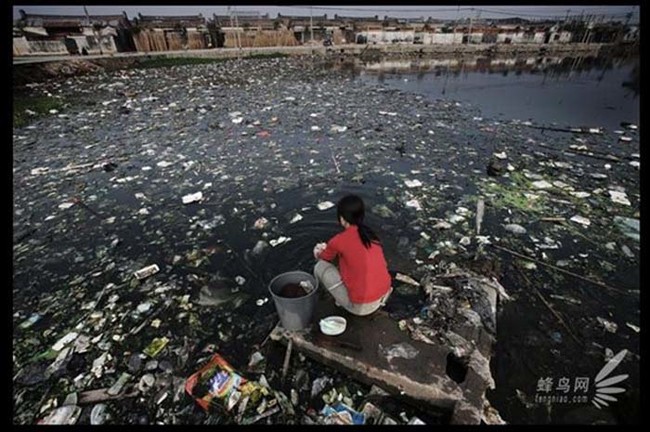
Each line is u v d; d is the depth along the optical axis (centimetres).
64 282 406
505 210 541
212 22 3781
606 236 472
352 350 281
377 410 257
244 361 302
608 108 1245
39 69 1681
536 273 404
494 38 4825
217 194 606
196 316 352
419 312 332
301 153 784
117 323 344
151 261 440
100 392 274
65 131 959
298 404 265
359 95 1449
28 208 570
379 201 572
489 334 301
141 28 2997
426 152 788
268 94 1428
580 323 336
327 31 4138
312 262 430
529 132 943
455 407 243
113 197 602
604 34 4778
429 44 4459
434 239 470
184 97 1366
